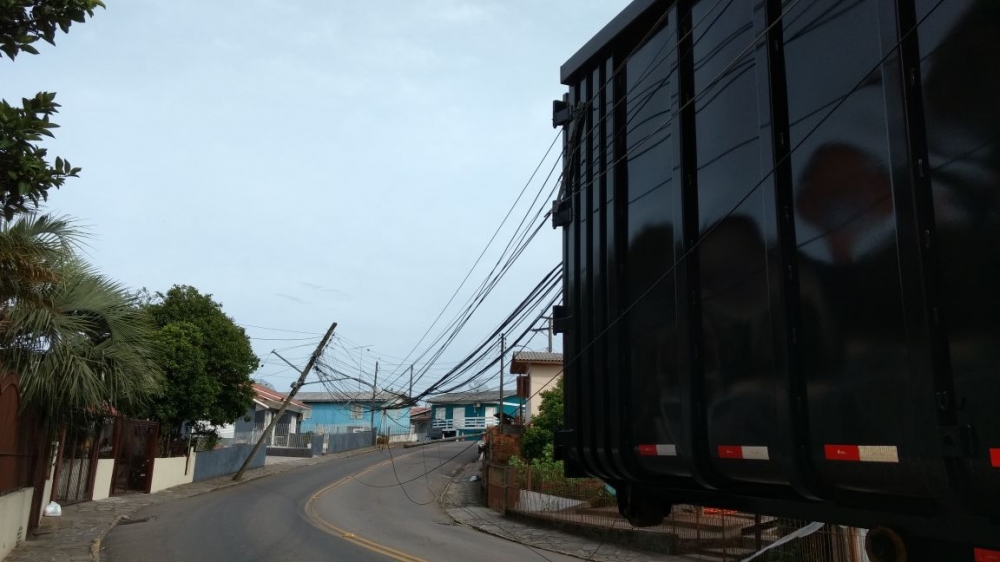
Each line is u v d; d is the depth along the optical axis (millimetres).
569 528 17438
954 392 2635
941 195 2738
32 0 5324
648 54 4789
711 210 4008
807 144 3395
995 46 2604
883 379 2932
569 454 5496
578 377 5344
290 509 20609
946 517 2926
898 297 2898
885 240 2979
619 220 4926
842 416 3105
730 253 3830
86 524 16094
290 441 48938
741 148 3822
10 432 11758
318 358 33875
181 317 28141
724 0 4066
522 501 20719
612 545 15477
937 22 2814
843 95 3223
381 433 64562
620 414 4688
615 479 5234
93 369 12625
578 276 5469
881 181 3014
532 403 38844
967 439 2566
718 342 3879
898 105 2914
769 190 3541
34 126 5402
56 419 13961
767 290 3539
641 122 4797
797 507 3717
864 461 2994
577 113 5609
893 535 3135
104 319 12812
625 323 4762
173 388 25344
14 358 11641
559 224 5816
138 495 22859
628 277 4793
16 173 5430
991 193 2576
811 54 3424
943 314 2695
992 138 2588
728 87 3961
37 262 8703
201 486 27156
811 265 3320
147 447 24375
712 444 3887
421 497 26141
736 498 4191
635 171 4828
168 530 15781
